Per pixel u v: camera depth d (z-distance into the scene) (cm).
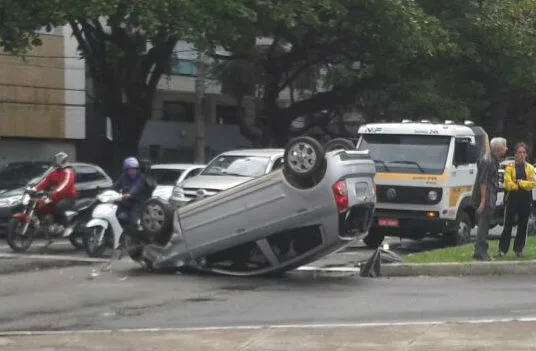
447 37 2625
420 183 1744
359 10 2528
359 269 1427
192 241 1340
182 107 3959
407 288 1226
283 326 938
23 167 2128
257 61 3045
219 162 1986
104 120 3459
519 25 2831
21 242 1653
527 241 1719
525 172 1444
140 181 1545
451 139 1769
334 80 2867
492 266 1361
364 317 998
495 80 3094
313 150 1229
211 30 2123
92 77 2917
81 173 2091
